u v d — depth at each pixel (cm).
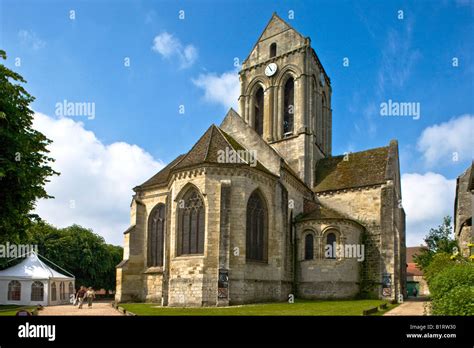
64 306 3988
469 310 1245
